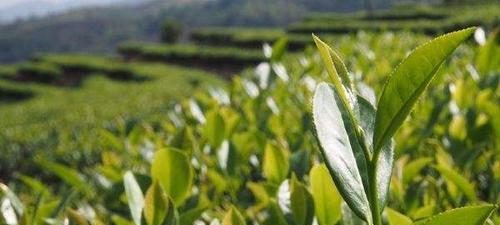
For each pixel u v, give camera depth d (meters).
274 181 0.70
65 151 2.87
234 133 0.93
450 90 1.05
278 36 12.13
